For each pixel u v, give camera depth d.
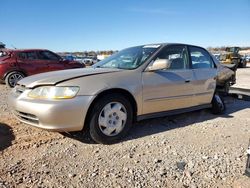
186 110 5.21
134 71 4.40
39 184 2.95
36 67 11.02
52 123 3.69
